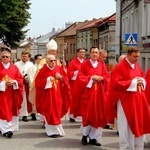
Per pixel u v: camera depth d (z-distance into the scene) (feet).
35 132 33.99
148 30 79.92
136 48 24.52
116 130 33.47
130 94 24.34
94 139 28.68
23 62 41.27
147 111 24.73
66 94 32.81
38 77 32.24
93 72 28.66
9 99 31.60
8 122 31.45
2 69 31.63
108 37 164.86
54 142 29.86
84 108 28.37
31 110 40.70
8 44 135.23
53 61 32.07
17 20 128.77
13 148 27.94
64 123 39.22
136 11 94.68
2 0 125.18
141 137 24.79
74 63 41.22
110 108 25.16
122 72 24.56
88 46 216.13
